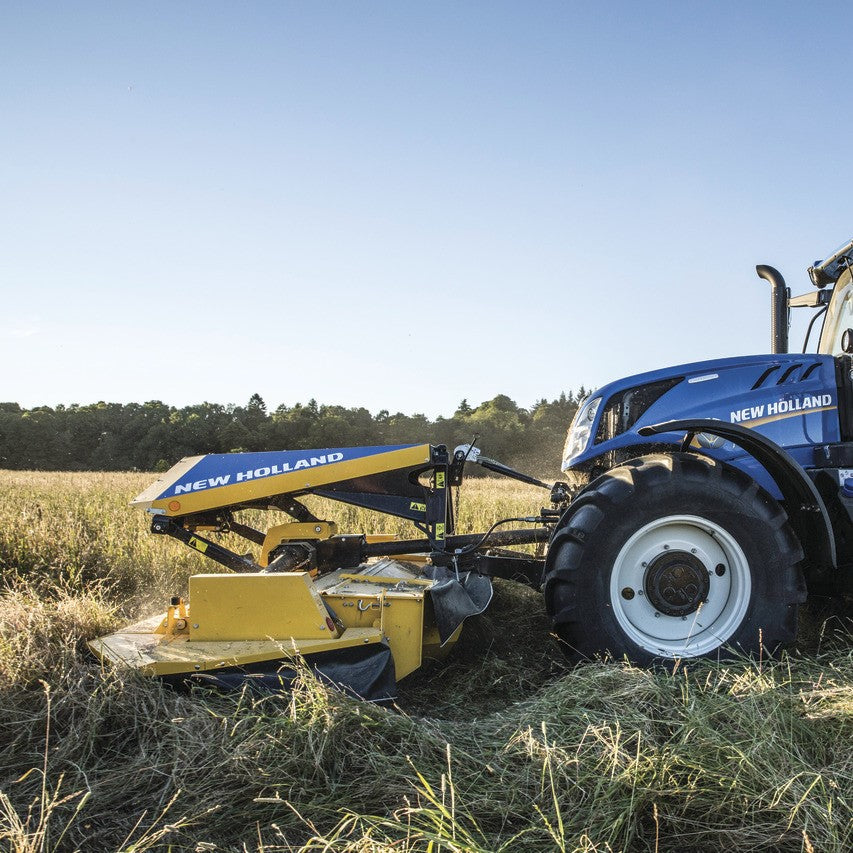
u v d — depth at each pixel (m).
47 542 6.17
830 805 1.96
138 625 3.33
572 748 2.38
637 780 2.13
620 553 3.21
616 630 3.19
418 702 3.27
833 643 3.64
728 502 3.20
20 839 1.93
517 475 4.27
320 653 2.95
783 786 2.08
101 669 2.81
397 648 3.18
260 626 3.05
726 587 3.30
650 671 3.05
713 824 2.03
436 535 3.91
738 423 3.67
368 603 3.21
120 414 73.50
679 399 3.74
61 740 2.54
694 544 3.30
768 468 3.41
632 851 1.97
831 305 4.50
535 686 3.38
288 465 3.91
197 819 2.11
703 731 2.37
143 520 7.82
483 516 8.37
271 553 3.96
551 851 1.93
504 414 53.50
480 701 3.26
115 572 5.77
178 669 2.85
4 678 2.86
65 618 3.35
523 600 4.51
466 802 2.16
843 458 3.61
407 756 2.30
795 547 3.23
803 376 3.74
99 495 12.16
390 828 2.01
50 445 70.81
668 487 3.19
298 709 2.56
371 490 3.93
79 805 2.06
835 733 2.43
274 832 2.08
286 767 2.32
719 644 3.20
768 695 2.59
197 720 2.59
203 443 66.31
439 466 3.92
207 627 3.07
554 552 3.31
